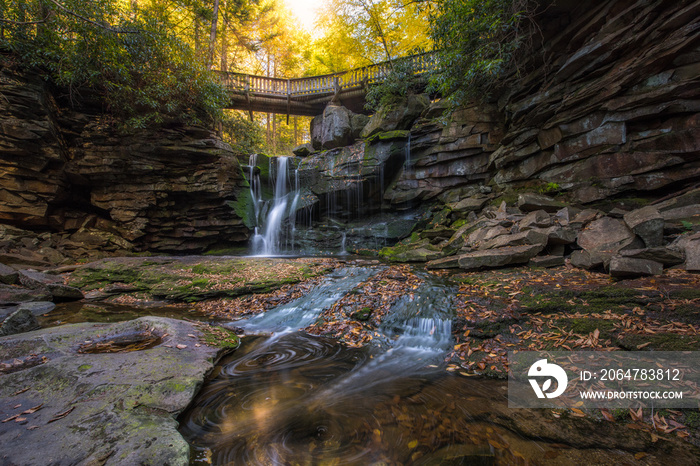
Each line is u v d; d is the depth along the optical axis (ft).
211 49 49.52
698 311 11.69
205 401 10.81
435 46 32.35
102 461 6.82
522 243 22.56
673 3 19.31
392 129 44.39
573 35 25.76
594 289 15.11
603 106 23.50
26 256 31.86
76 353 13.03
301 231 46.24
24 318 16.92
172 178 42.75
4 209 33.71
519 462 7.66
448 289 19.71
